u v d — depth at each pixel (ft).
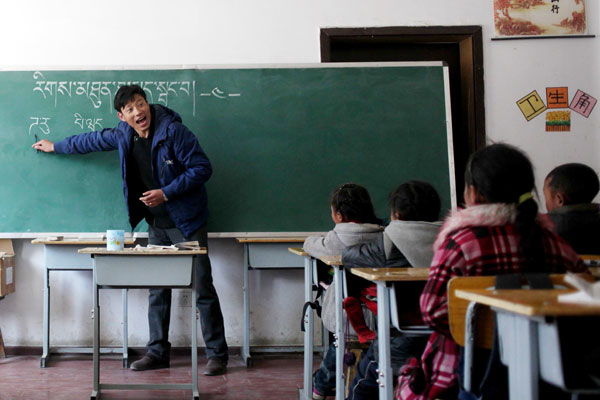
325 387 8.96
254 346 13.20
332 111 13.17
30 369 11.73
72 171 12.79
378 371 6.24
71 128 12.76
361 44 13.94
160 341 11.98
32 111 12.74
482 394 4.37
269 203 12.98
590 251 7.16
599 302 3.46
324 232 12.99
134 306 13.06
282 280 13.33
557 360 3.54
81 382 10.78
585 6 13.52
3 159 12.69
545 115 13.43
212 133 12.95
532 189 4.96
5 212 12.67
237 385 10.68
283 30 13.26
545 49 13.48
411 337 6.61
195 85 12.96
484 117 13.34
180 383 10.57
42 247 12.95
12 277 12.56
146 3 13.09
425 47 14.16
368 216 8.45
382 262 6.86
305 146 13.09
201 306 11.62
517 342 3.91
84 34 12.99
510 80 13.41
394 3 13.38
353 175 13.14
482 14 13.43
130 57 13.04
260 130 13.04
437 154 13.24
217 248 13.24
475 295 3.93
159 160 11.31
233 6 13.21
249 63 13.15
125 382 10.80
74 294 13.01
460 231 4.84
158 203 11.02
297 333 13.33
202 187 11.79
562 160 13.42
